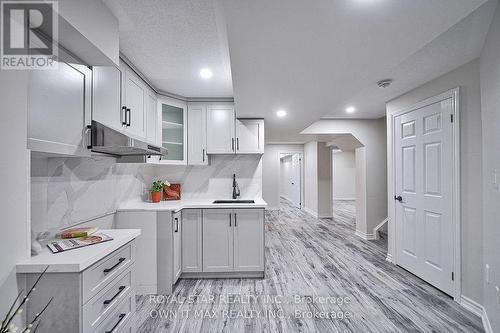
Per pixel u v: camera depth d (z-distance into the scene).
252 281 2.76
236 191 3.38
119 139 1.45
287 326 1.94
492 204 1.77
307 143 7.60
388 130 3.35
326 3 1.09
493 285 1.75
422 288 2.56
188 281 2.76
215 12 1.49
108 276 1.29
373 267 3.15
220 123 3.21
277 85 2.15
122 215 2.45
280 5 1.11
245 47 1.50
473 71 2.14
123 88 2.07
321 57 1.64
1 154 0.96
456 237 2.28
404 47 1.51
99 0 1.33
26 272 1.03
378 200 4.53
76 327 1.06
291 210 7.91
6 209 0.98
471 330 1.89
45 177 1.52
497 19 1.50
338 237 4.67
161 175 3.34
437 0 1.07
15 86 0.99
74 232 1.48
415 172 2.82
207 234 2.81
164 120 3.05
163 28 1.67
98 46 1.31
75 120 1.34
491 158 1.77
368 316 2.07
